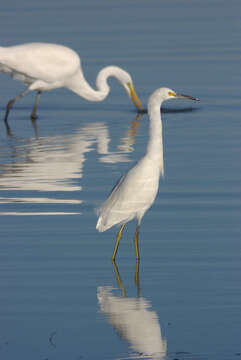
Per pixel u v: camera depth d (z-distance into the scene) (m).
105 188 14.93
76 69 24.34
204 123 21.33
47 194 14.60
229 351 8.18
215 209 13.34
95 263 11.00
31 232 12.30
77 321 9.02
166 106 24.11
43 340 8.54
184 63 28.84
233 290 9.85
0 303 9.59
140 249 11.55
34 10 42.72
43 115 23.69
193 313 9.17
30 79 24.64
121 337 8.57
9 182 15.59
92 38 34.09
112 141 19.52
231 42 33.00
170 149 18.25
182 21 39.28
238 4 45.25
